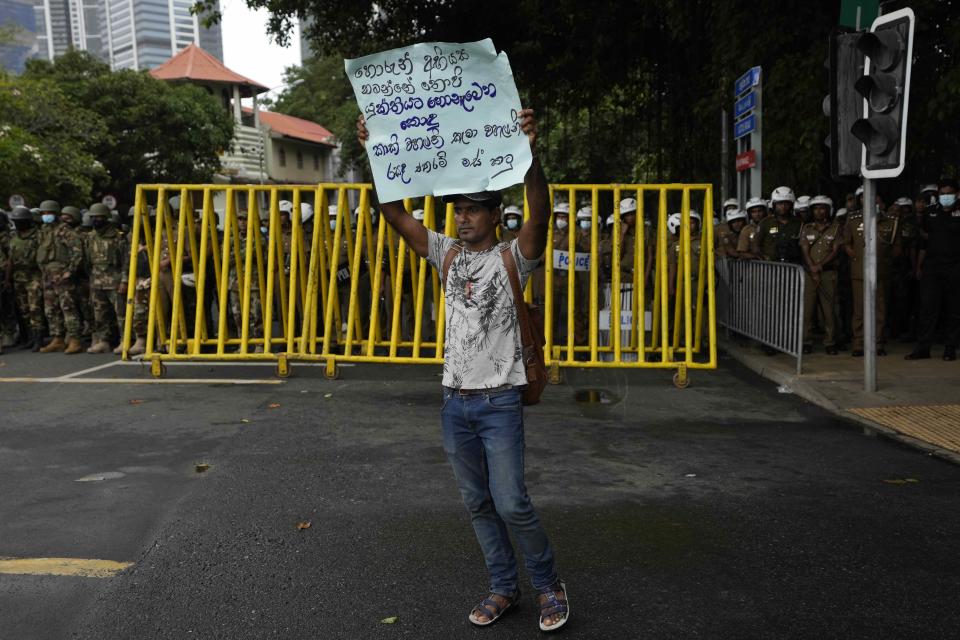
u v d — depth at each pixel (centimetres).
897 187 1310
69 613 358
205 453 609
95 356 1089
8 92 2353
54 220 1137
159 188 944
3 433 674
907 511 475
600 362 866
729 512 477
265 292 1048
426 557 416
